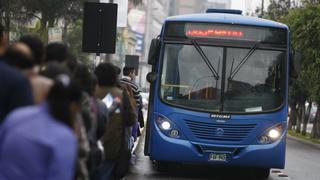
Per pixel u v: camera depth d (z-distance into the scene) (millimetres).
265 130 18281
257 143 18250
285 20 45094
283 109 18422
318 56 40312
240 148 18203
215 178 19797
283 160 18422
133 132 20672
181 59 18516
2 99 6984
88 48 19922
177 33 18609
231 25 18625
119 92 12047
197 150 18234
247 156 18188
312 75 41406
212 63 18484
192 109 18234
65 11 32500
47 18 31859
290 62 18719
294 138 49688
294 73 18469
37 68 8281
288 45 18734
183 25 18609
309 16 40219
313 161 30016
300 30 40500
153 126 18469
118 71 13109
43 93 7465
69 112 6086
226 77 18406
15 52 7418
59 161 5668
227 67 18453
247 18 19109
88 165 9195
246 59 18531
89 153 8820
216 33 18594
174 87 18438
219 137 18203
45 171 5668
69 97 6094
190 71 18469
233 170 21938
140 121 22594
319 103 44438
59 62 9227
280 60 18625
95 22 19875
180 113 18250
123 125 12070
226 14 19688
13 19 30641
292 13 41531
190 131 18250
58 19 34531
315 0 41781
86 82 9445
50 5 30703
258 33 18656
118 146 12008
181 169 21547
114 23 19922
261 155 18203
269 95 18469
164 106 18344
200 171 21312
